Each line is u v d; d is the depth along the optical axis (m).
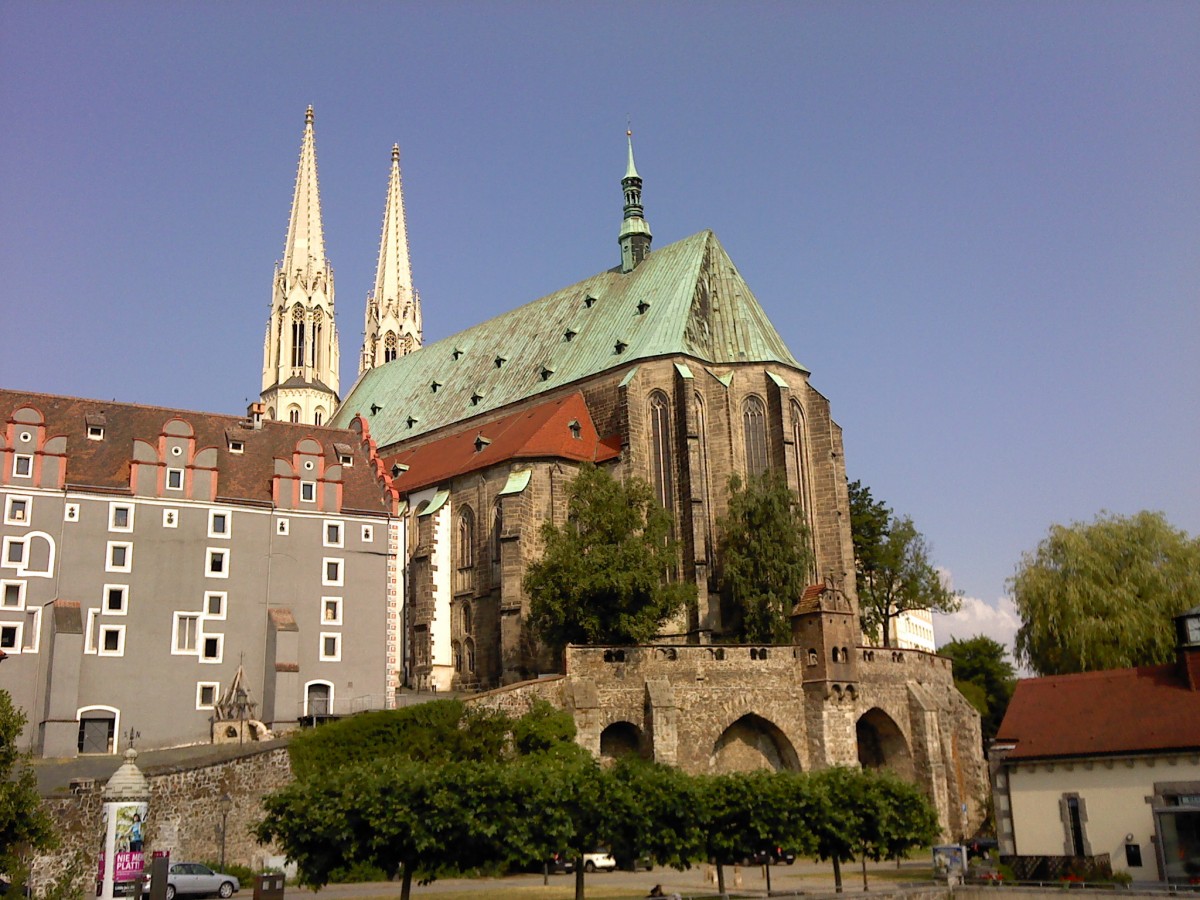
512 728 75.94
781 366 114.25
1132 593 91.69
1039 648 94.56
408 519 120.38
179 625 86.25
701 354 113.69
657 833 52.69
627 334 120.75
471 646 112.62
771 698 83.88
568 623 85.75
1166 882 55.91
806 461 113.19
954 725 92.81
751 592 95.94
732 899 51.22
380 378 164.62
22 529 83.25
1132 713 61.22
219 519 89.75
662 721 79.31
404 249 181.12
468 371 144.75
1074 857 57.59
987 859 68.25
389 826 47.03
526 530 107.00
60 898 38.16
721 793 56.00
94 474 87.12
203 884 57.47
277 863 66.12
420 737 72.12
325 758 69.50
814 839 55.28
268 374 166.50
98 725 81.94
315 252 170.38
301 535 92.38
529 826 49.03
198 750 79.38
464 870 49.81
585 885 64.38
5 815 39.06
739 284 121.19
